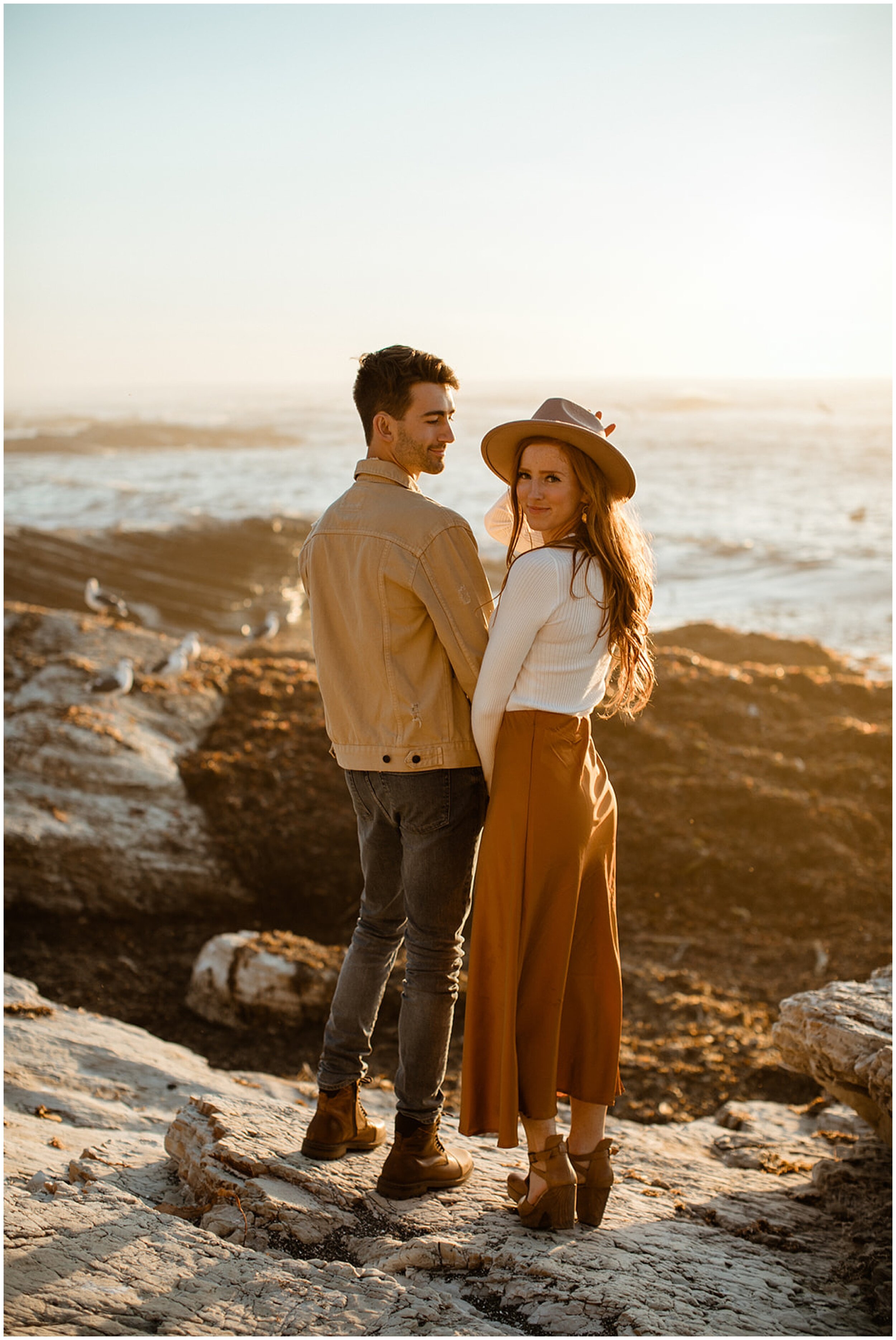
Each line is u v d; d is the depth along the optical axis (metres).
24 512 32.75
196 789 7.60
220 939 5.81
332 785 7.73
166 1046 4.69
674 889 7.19
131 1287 2.19
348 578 2.68
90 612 18.27
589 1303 2.30
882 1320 2.57
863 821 7.85
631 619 2.69
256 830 7.23
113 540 24.19
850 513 36.03
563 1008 2.68
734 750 8.74
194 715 8.70
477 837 2.77
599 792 2.70
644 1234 2.84
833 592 21.47
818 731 9.27
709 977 6.24
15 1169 2.85
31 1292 2.11
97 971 5.96
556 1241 2.60
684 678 9.95
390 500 2.68
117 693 8.62
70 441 89.94
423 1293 2.26
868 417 137.12
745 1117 4.45
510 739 2.59
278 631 18.28
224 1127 2.97
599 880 2.70
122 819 7.07
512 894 2.55
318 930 6.73
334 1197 2.71
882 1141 3.71
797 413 151.75
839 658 13.52
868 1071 3.53
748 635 14.25
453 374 2.78
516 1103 2.54
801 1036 3.85
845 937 6.66
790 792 8.15
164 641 10.46
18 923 6.24
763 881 7.21
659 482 50.00
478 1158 3.19
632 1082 4.99
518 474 2.73
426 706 2.64
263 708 9.04
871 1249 3.02
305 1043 5.46
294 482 50.44
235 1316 2.13
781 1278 2.73
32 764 7.30
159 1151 3.18
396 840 2.82
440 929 2.74
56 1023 4.59
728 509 37.81
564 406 2.66
